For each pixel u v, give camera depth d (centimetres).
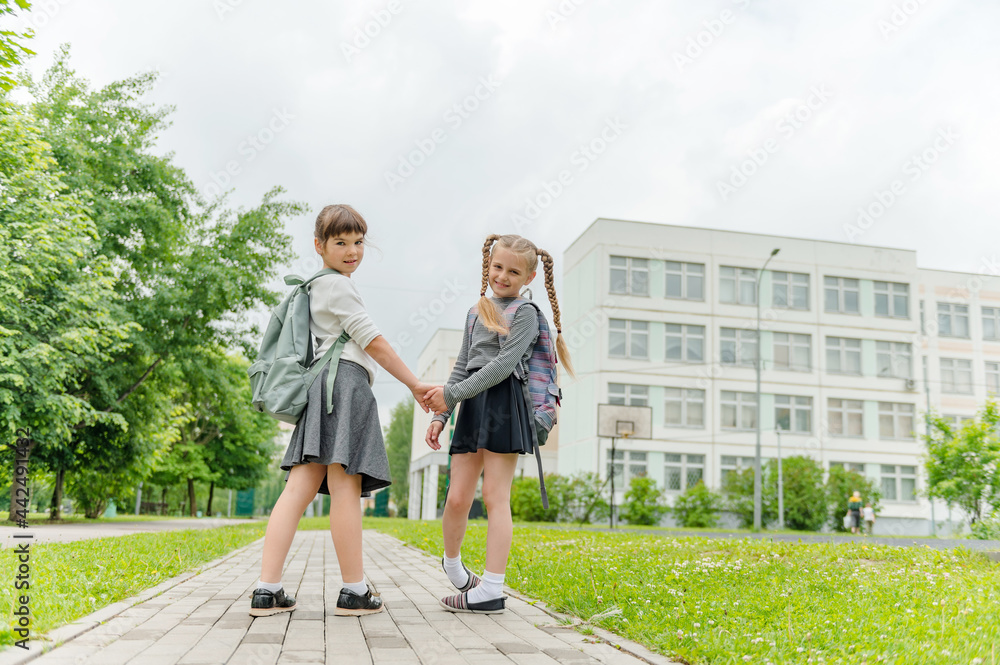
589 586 403
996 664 240
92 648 243
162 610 329
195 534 1032
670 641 265
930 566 548
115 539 837
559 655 255
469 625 313
